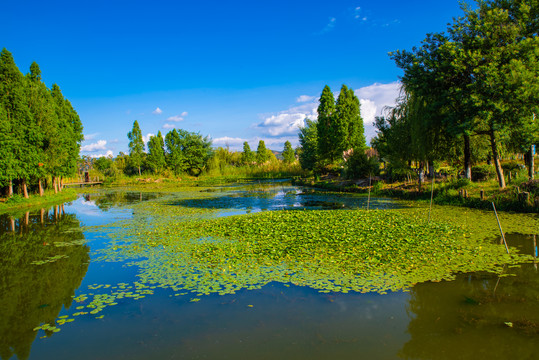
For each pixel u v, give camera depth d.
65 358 4.54
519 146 17.83
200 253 9.28
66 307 6.22
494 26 16.11
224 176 65.19
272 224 12.91
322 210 17.38
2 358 4.55
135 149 62.84
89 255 9.86
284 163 68.94
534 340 4.66
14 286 7.41
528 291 6.20
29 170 23.58
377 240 9.84
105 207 22.64
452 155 22.59
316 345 4.65
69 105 35.69
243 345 4.70
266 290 6.57
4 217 18.78
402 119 22.86
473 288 6.39
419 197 20.47
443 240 9.70
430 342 4.67
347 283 6.74
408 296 6.11
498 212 14.39
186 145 66.06
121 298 6.50
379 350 4.50
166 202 24.84
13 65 23.25
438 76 17.56
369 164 31.70
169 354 4.55
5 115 21.91
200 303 6.12
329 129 41.50
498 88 15.20
